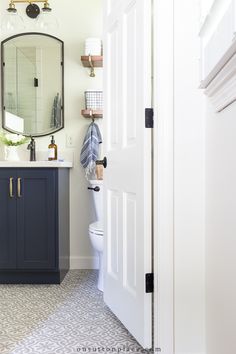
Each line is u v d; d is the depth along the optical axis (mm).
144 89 1474
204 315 1391
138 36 1537
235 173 1025
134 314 1573
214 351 1250
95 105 2822
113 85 1895
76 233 2951
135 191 1567
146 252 1469
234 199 1032
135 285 1574
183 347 1397
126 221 1706
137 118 1551
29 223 2471
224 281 1130
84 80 2936
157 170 1411
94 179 2848
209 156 1333
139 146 1518
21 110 2939
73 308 2025
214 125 1259
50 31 2945
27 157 2934
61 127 2934
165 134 1401
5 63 2938
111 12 1913
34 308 2023
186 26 1389
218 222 1207
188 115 1401
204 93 1309
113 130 1898
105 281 2018
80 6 2934
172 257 1400
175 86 1396
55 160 2830
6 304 2090
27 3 2938
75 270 2900
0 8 2939
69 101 2939
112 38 1910
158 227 1406
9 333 1688
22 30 2943
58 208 2475
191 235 1400
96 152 2869
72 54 2936
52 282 2502
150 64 1475
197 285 1398
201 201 1402
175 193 1400
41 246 2475
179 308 1397
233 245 1040
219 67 1009
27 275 2508
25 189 2471
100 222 2496
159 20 1397
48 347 1546
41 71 2939
